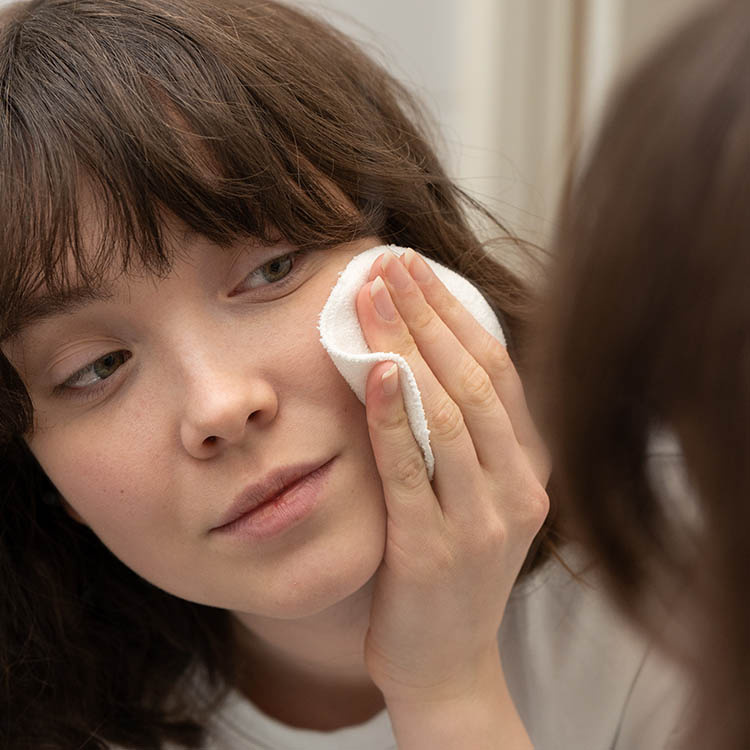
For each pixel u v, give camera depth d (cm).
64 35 58
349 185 63
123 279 54
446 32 124
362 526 60
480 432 63
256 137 57
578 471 38
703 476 33
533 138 120
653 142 32
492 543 63
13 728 77
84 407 59
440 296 63
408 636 65
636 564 40
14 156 55
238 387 55
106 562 78
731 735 34
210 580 61
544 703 81
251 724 79
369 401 57
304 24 72
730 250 30
